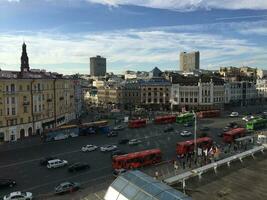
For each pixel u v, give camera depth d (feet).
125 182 114.73
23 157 236.43
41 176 188.65
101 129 341.41
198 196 125.90
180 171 185.98
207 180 143.02
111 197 112.98
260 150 189.06
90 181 176.96
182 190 131.34
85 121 434.30
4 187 168.14
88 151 252.62
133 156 198.49
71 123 415.44
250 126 341.41
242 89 634.43
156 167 199.21
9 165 214.28
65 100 414.41
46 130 305.94
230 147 244.83
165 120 402.11
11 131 305.94
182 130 347.15
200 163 200.34
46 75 373.81
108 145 259.60
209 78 567.59
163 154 234.99
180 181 140.36
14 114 309.63
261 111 545.85
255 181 142.00
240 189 133.08
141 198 103.50
